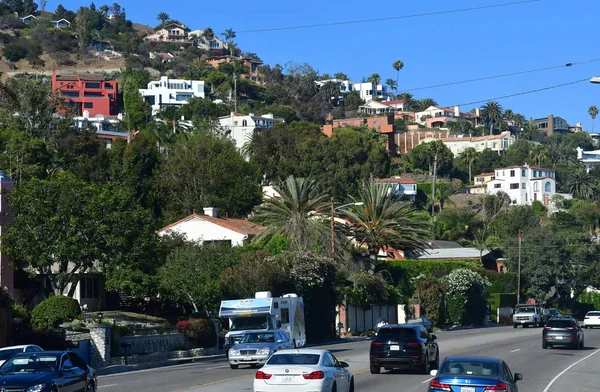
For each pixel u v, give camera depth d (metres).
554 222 142.25
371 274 64.25
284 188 64.25
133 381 25.50
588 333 60.97
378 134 183.12
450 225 128.88
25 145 67.00
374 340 27.92
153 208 89.50
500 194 163.25
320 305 52.41
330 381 18.22
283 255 52.91
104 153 90.50
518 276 93.00
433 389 16.53
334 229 60.31
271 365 18.36
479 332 62.88
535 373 28.72
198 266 46.16
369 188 67.81
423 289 72.56
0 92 54.34
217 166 91.38
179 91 199.88
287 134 120.38
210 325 43.06
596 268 96.81
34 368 18.41
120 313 46.38
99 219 40.41
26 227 39.53
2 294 31.17
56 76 187.50
